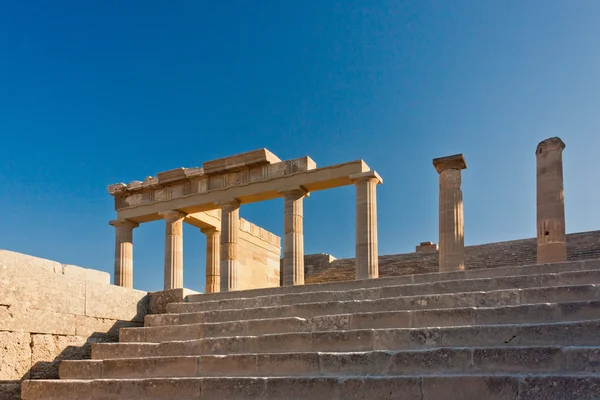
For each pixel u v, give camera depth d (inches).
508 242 1048.2
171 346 329.1
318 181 899.4
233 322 343.6
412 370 249.4
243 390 259.3
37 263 347.3
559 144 704.4
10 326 319.3
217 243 1159.0
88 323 375.2
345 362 263.0
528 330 251.0
